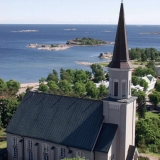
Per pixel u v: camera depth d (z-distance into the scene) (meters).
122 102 62.38
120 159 65.44
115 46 63.56
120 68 61.97
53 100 73.12
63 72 191.12
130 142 67.19
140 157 76.69
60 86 158.50
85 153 63.75
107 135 63.81
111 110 64.38
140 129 91.75
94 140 63.34
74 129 66.75
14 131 73.00
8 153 75.19
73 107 69.75
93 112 67.00
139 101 120.62
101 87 153.75
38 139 69.38
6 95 133.75
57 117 70.19
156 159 81.31
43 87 151.50
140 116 119.62
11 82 158.00
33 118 72.88
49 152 68.88
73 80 185.50
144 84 177.25
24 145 72.38
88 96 148.62
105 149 62.12
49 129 69.44
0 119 98.00
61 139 66.69
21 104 76.31
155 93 147.62
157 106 149.62
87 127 65.69
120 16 62.31
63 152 67.44
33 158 71.50
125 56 62.97
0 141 90.19
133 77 179.88
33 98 75.94
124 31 62.56
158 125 103.81
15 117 75.06
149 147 88.81
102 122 65.06
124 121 63.41
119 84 63.12
